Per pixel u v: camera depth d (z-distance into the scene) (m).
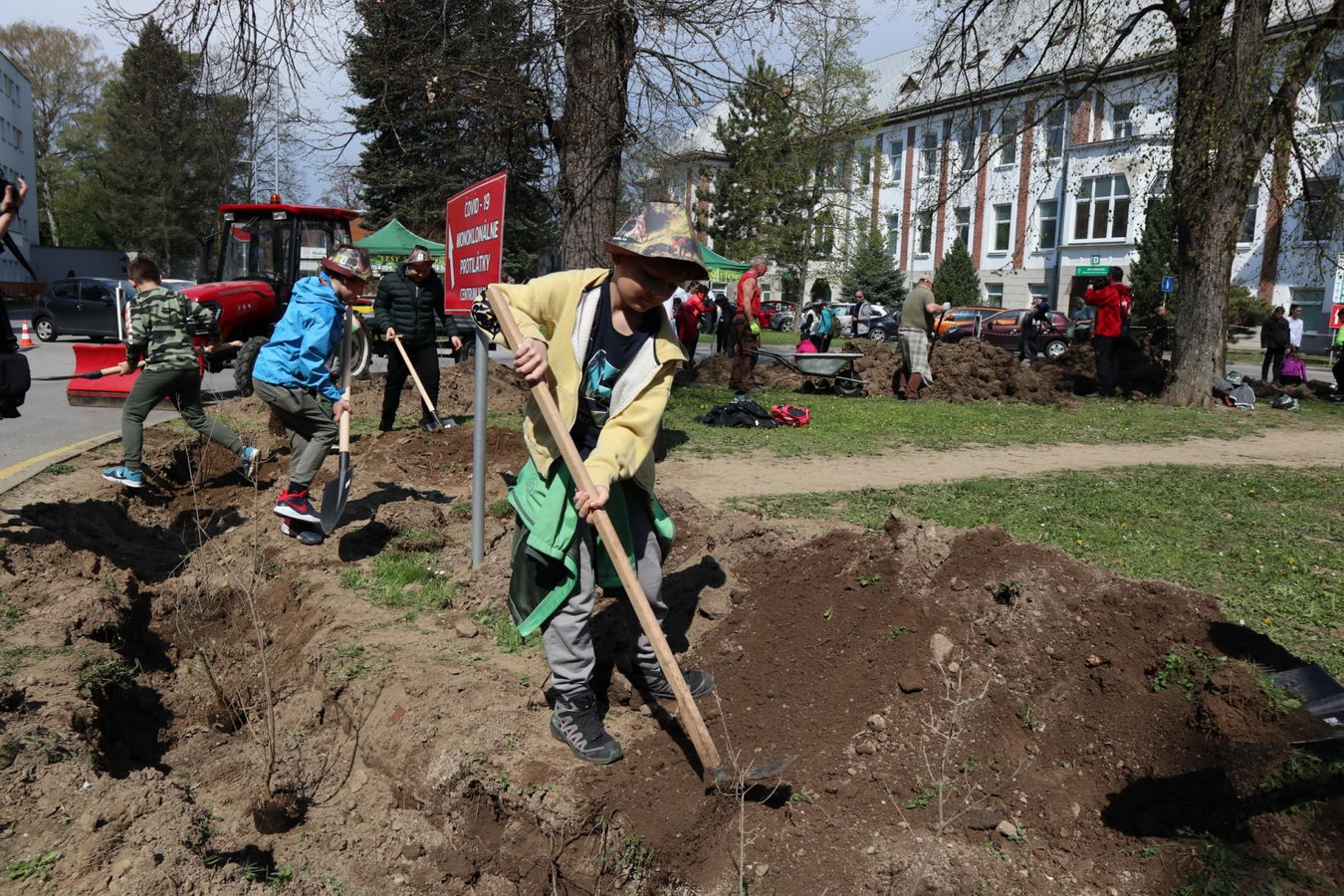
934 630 3.72
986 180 44.81
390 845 3.16
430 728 3.53
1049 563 3.98
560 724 3.32
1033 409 14.70
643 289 3.06
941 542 4.24
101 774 3.23
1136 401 16.00
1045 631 3.66
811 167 35.22
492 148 13.26
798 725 3.42
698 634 4.22
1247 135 14.72
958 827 2.89
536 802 3.03
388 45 11.63
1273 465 10.14
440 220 22.91
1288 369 18.58
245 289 14.11
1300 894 2.48
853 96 32.66
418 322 9.51
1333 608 4.88
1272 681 3.25
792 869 2.78
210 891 2.72
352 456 8.43
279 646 4.94
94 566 5.25
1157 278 35.25
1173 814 2.88
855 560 4.41
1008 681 3.50
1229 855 2.63
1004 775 3.12
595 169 11.72
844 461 9.64
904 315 15.57
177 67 11.48
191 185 43.84
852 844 2.84
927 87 19.20
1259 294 35.50
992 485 8.24
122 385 11.68
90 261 47.38
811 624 4.01
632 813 2.99
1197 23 14.63
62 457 8.28
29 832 2.87
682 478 8.48
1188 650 3.45
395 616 4.71
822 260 40.12
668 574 4.71
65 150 58.28
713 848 2.93
